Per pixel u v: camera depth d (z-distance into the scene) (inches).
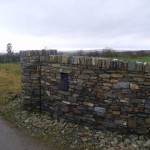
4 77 304.3
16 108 167.3
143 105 111.9
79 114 132.9
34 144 113.6
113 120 120.1
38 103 158.6
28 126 136.3
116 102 118.2
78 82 131.2
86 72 127.0
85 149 106.7
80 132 124.0
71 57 132.6
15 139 119.3
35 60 156.8
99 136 117.8
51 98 148.4
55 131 127.2
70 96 136.1
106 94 120.9
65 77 137.9
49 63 147.8
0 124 140.9
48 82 149.9
